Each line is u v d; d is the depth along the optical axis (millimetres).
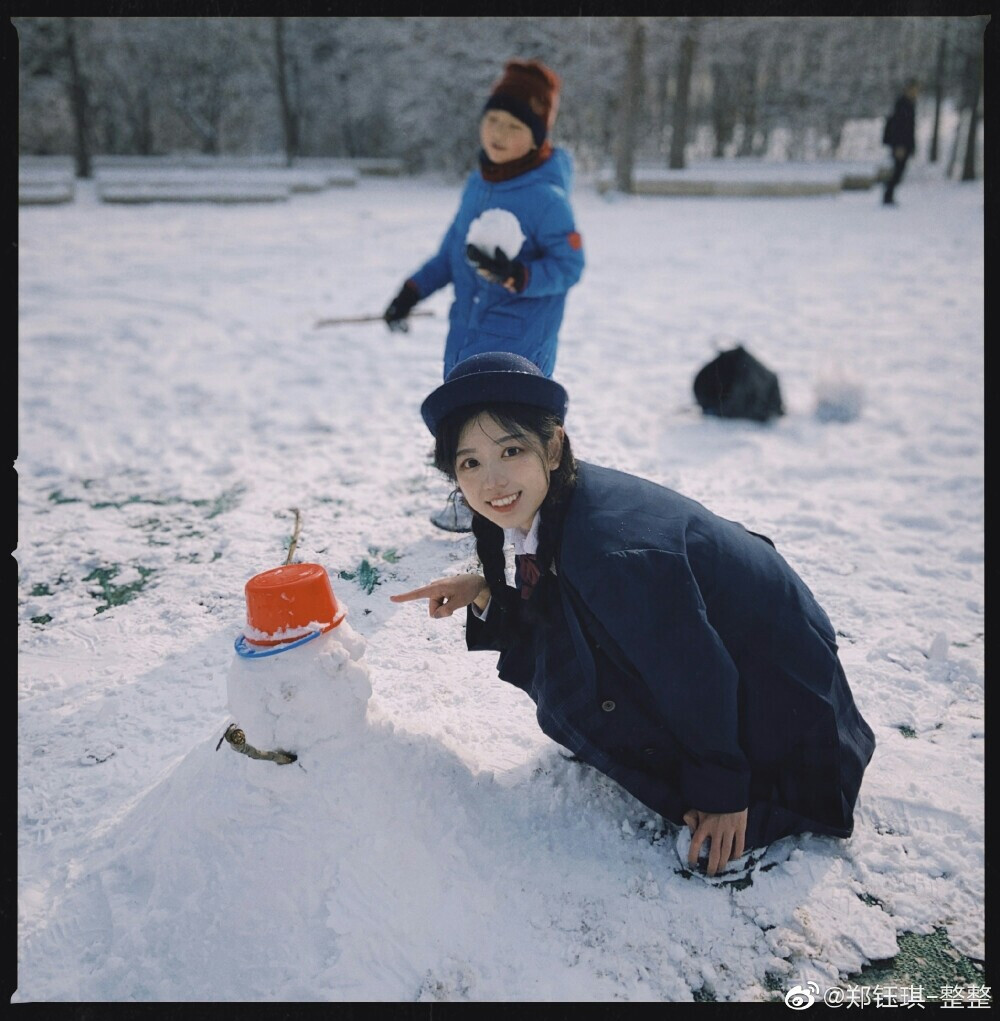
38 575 3467
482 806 2045
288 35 26312
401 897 1776
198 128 28672
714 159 29734
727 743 1784
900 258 10953
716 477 4355
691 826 1945
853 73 28297
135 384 6059
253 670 1779
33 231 13219
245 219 15172
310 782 1832
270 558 3500
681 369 6438
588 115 25828
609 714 1897
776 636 1852
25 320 7832
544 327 3480
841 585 3305
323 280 9836
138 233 13266
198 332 7508
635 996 1708
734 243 12430
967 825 2092
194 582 3359
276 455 4680
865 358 6742
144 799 2143
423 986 1701
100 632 3066
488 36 23484
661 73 25703
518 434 1676
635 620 1693
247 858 1788
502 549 2021
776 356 6867
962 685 2682
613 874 1951
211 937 1747
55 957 1807
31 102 25328
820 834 2049
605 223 14812
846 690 2061
